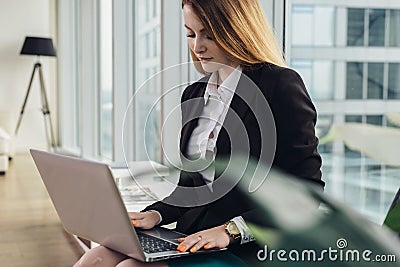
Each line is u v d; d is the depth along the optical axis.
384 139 2.16
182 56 4.25
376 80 2.25
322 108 2.64
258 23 1.76
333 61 2.57
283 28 3.00
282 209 1.68
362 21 2.35
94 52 7.10
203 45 1.75
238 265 1.59
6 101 9.05
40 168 1.72
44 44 8.48
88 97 7.16
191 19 1.75
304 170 1.68
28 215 4.52
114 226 1.53
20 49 9.05
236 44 1.73
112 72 5.70
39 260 3.33
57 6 9.18
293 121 1.68
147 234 1.75
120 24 5.70
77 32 8.66
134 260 1.57
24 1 9.02
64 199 1.68
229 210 1.73
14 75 9.06
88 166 1.47
